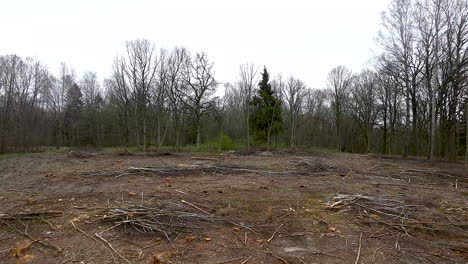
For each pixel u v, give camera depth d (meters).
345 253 3.07
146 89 21.45
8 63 22.34
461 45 14.48
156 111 22.47
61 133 30.69
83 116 30.64
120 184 6.69
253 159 13.52
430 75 16.09
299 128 32.84
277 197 5.48
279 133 26.69
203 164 10.08
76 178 7.53
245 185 6.67
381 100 25.81
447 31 14.79
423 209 4.89
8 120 21.59
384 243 3.37
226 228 3.73
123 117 25.31
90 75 33.97
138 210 4.23
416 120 18.56
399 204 5.06
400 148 26.31
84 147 28.31
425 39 16.03
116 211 4.20
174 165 10.26
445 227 3.96
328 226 3.90
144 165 10.35
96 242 3.22
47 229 3.62
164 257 2.86
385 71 18.56
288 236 3.52
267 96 24.72
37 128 26.53
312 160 11.30
